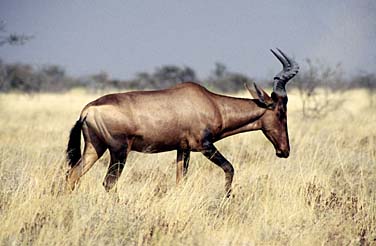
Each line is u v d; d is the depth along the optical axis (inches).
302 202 1087.6
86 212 958.4
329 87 4082.2
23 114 3186.5
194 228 944.9
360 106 3907.5
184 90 1218.0
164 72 6638.8
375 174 1346.0
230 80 5964.6
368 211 1044.5
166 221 965.8
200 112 1213.7
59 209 963.3
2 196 1050.1
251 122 1295.5
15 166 1266.0
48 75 6707.7
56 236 866.1
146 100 1171.9
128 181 1282.0
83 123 1146.0
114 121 1131.3
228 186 1197.7
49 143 1854.1
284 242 927.7
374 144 1834.4
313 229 958.4
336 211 1056.2
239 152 1692.9
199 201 1039.6
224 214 1053.8
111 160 1150.3
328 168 1414.9
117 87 6624.0
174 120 1185.4
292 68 1299.2
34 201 984.3
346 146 1795.0
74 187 1123.3
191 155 1600.6
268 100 1286.9
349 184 1230.3
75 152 1138.7
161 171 1364.4
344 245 924.0
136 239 896.9
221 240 922.1
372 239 948.0
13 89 5388.8
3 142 1872.5
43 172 1178.0
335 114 3029.0
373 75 4598.9
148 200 1048.2
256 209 1072.2
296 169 1360.7
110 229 911.0
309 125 2379.4
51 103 4254.4
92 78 6702.8
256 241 928.9
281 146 1311.5
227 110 1266.0
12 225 905.5
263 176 1268.5
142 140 1172.5
